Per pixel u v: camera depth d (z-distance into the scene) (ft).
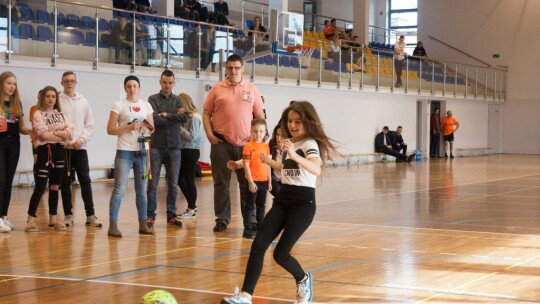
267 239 16.83
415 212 37.58
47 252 24.72
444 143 102.37
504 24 114.62
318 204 41.27
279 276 20.98
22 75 51.08
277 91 74.28
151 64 60.23
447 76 102.37
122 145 28.37
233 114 29.53
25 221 32.63
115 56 57.26
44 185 29.63
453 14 118.21
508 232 30.40
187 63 63.31
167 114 30.35
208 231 30.17
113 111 28.45
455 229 31.24
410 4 123.03
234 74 29.60
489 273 21.50
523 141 114.11
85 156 31.17
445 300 18.03
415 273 21.43
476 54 116.57
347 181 58.90
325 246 26.43
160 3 72.59
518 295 18.61
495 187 53.52
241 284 19.79
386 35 114.42
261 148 28.30
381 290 19.10
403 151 90.79
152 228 29.53
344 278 20.65
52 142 29.68
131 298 18.06
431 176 65.16
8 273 21.11
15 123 29.12
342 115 83.92
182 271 21.59
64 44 53.57
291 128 17.58
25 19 51.16
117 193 28.37
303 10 106.01
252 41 68.44
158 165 30.50
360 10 100.53
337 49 82.02
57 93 29.76
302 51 76.74
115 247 25.89
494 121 115.65
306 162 16.78
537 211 38.40
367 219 34.55
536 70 112.78
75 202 41.19
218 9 81.20
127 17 58.29
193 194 34.40
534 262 23.39
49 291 18.81
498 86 113.70
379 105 90.27
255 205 30.07
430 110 100.78
